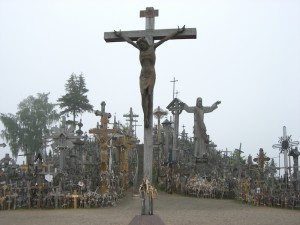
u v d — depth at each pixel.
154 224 10.34
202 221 18.41
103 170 30.89
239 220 18.98
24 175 31.08
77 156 38.00
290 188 31.05
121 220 18.75
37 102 74.56
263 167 36.62
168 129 44.34
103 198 27.22
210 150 47.44
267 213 22.77
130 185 41.44
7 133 71.69
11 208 26.12
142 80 11.09
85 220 18.94
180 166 39.78
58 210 24.95
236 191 32.50
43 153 40.00
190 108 42.53
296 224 17.75
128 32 11.70
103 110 32.69
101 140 31.36
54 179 29.94
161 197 32.66
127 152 40.59
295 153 35.00
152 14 11.67
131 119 54.75
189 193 34.72
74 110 74.00
